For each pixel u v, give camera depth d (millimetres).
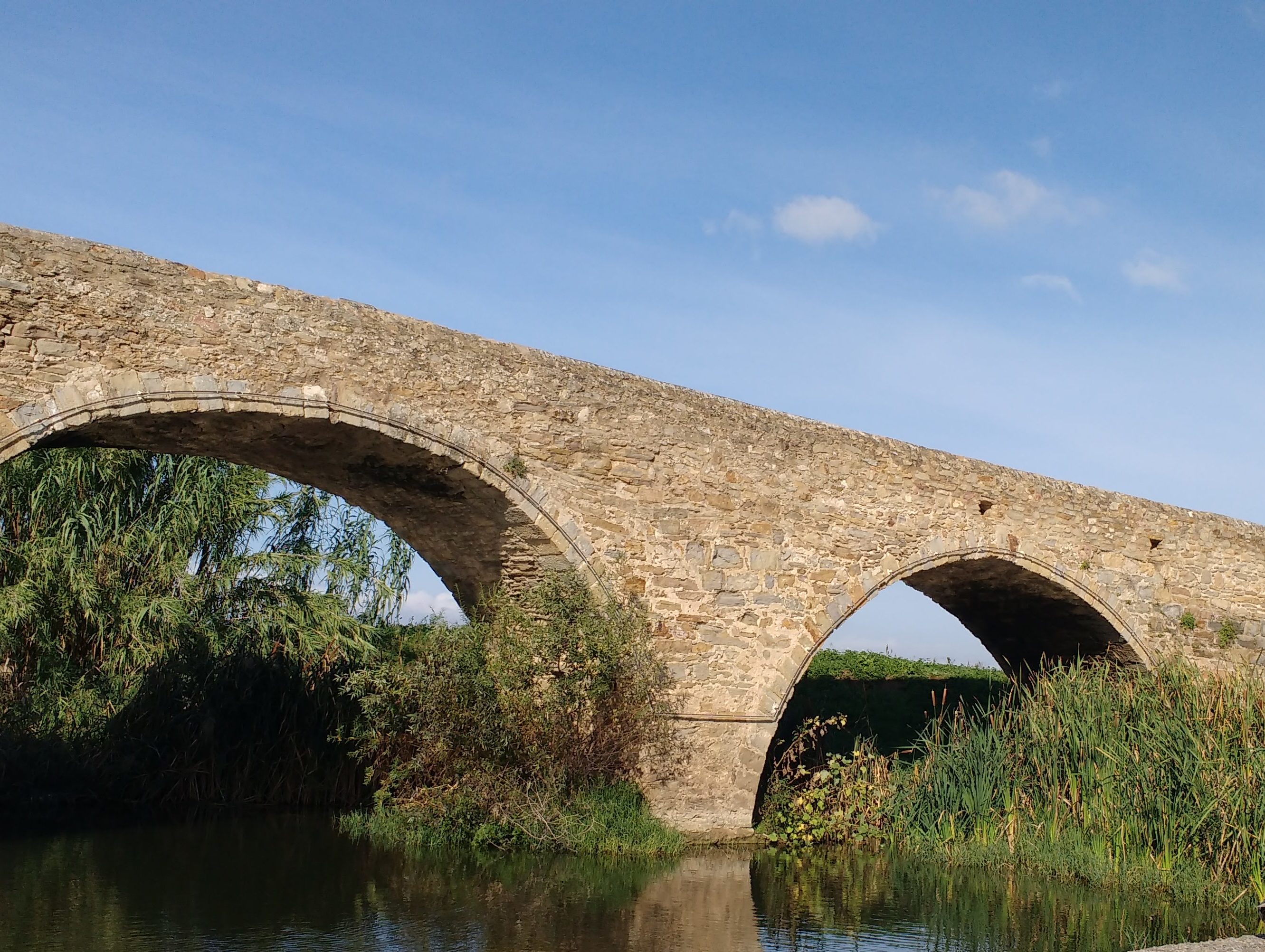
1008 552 15234
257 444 10938
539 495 11656
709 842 12461
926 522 14539
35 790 13094
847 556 13812
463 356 11422
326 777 14688
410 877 10336
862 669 22125
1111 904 10367
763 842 12898
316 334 10555
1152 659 16391
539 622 11750
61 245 9414
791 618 13281
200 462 16109
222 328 10055
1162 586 16766
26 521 15352
